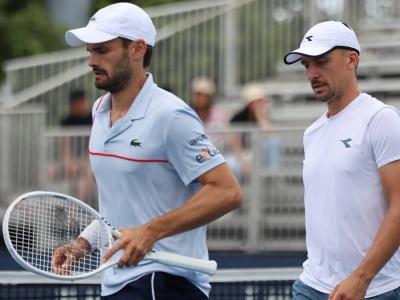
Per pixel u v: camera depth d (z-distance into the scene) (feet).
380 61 121.90
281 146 100.01
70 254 45.06
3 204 106.63
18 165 106.42
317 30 46.11
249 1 122.52
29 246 44.88
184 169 44.14
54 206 45.01
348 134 45.37
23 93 118.21
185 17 121.60
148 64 45.75
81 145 104.12
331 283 45.93
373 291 45.60
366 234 45.24
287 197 99.81
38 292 62.80
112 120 45.39
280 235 99.96
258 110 108.17
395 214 44.14
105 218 45.60
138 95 44.57
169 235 43.34
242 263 84.69
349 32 46.01
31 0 164.86
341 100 45.96
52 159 104.88
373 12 125.80
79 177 103.50
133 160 44.29
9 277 58.54
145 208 44.70
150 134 44.14
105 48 44.52
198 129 44.19
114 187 45.01
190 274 45.39
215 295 61.72
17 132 106.42
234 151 100.01
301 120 120.37
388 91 118.73
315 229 46.32
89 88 116.88
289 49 122.72
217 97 121.29
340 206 45.37
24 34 159.22
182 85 120.57
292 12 122.52
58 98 116.98
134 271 45.19
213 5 122.11
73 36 45.06
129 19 44.65
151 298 44.93
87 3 160.35
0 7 164.25
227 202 43.83
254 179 100.07
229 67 122.21
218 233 100.78
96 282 59.72
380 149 44.57
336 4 123.54
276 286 61.41
